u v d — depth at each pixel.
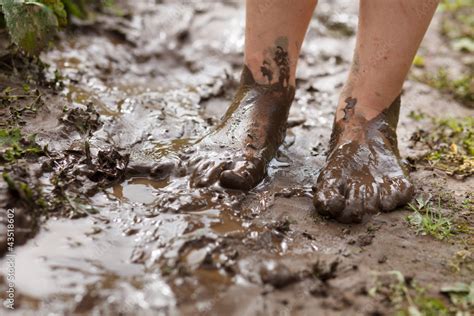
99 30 2.95
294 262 1.54
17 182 1.64
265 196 1.83
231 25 3.31
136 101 2.37
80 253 1.51
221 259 1.51
